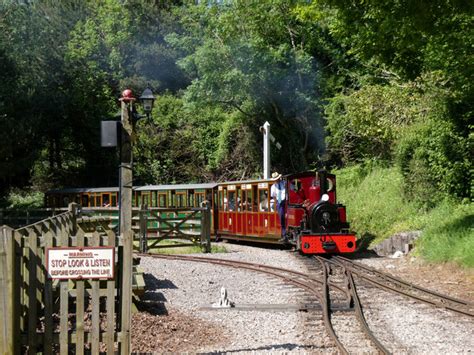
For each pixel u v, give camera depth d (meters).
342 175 29.86
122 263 7.24
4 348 6.84
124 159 11.11
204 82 33.25
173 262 18.09
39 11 44.47
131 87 45.06
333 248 19.39
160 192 30.70
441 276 15.18
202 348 8.45
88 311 9.95
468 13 11.84
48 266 7.04
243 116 35.91
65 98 41.34
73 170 44.94
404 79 15.78
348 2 13.76
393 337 9.12
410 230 20.73
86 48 44.41
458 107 20.06
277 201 21.83
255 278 15.12
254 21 33.06
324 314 10.34
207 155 40.84
